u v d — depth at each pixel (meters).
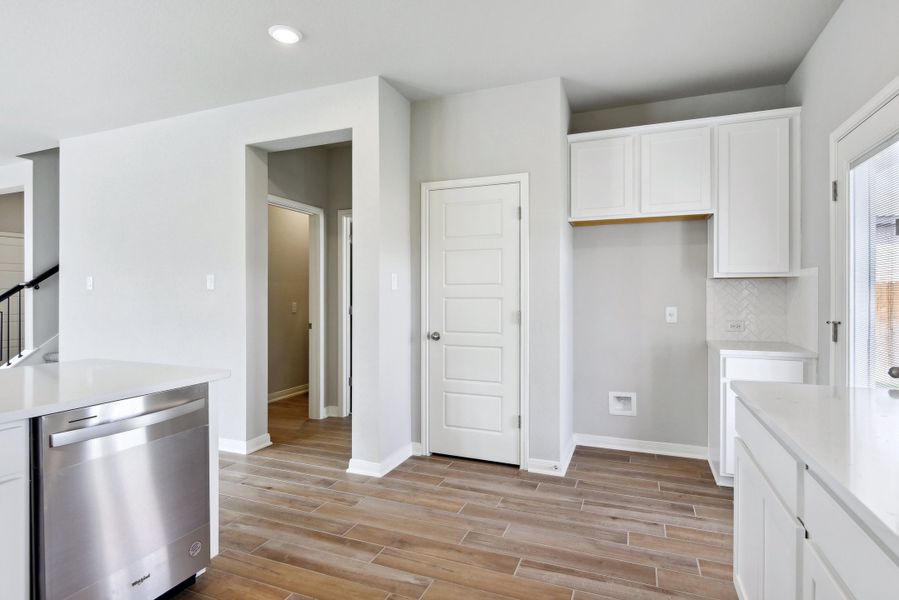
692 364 3.55
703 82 3.32
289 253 5.78
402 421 3.49
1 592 1.39
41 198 5.02
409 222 3.60
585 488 2.98
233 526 2.50
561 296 3.24
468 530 2.46
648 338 3.64
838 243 2.45
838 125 2.46
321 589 1.97
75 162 4.32
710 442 3.33
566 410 3.44
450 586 1.99
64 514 1.51
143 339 4.03
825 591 0.96
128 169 4.09
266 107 3.55
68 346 4.36
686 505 2.73
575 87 3.39
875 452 1.00
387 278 3.29
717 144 3.16
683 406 3.57
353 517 2.60
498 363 3.40
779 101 3.38
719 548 2.27
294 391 5.84
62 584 1.51
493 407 3.42
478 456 3.47
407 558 2.20
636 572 2.08
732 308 3.43
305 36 2.72
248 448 3.66
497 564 2.15
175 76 3.20
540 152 3.27
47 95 3.48
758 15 2.53
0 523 1.39
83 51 2.87
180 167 3.88
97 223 4.23
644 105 3.69
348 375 4.78
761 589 1.45
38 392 1.64
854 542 0.85
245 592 1.95
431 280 3.56
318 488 2.99
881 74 2.04
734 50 2.89
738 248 3.12
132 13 2.48
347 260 4.76
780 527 1.26
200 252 3.81
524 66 3.08
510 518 2.58
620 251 3.70
